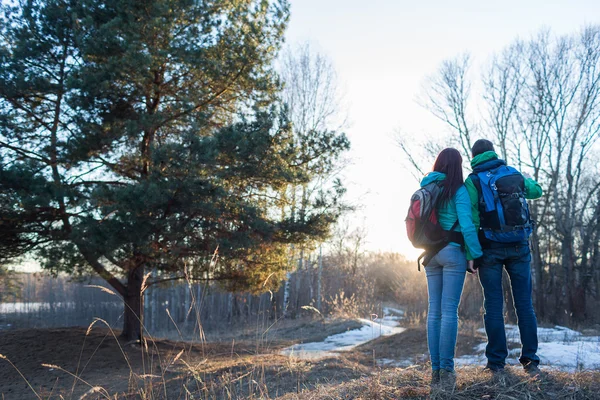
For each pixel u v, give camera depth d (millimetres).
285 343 14672
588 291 28609
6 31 11531
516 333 10344
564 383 3760
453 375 3850
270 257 13719
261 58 12844
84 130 10930
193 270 11820
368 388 3850
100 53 10859
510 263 4250
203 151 10508
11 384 8984
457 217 3965
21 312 37625
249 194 12914
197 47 11781
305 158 13438
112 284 12977
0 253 11750
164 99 12695
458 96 25812
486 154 4355
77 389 8180
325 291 28672
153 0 11312
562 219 25797
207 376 7176
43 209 10922
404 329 15508
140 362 10758
